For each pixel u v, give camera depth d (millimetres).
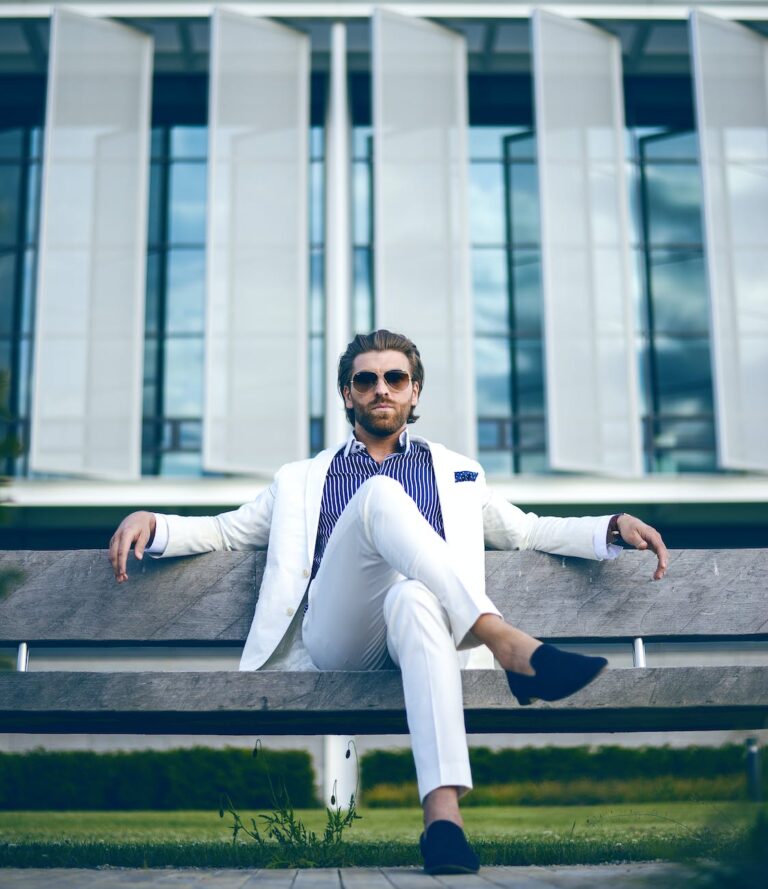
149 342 14852
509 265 15055
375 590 2375
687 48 15695
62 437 14008
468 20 14977
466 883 1706
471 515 2719
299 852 2764
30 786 11133
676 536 14430
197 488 13891
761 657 12438
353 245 15344
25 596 2609
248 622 2623
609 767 11250
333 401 14281
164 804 11141
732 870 1530
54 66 14891
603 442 13945
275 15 14930
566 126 14719
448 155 14734
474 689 2141
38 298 14250
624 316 14297
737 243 14516
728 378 14117
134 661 12805
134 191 14797
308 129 15164
